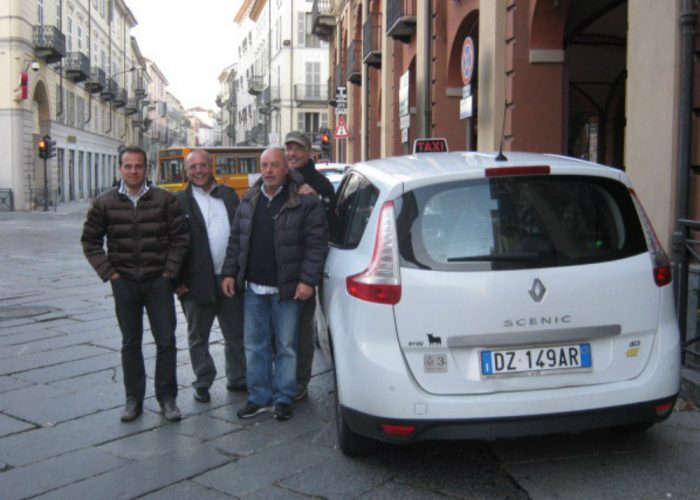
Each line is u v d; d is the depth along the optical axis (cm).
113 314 897
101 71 5172
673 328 389
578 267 371
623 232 386
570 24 1208
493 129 1104
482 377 363
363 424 377
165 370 507
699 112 575
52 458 439
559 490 373
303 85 5772
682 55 565
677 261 559
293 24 5725
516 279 365
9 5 3528
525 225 375
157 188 501
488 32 1123
